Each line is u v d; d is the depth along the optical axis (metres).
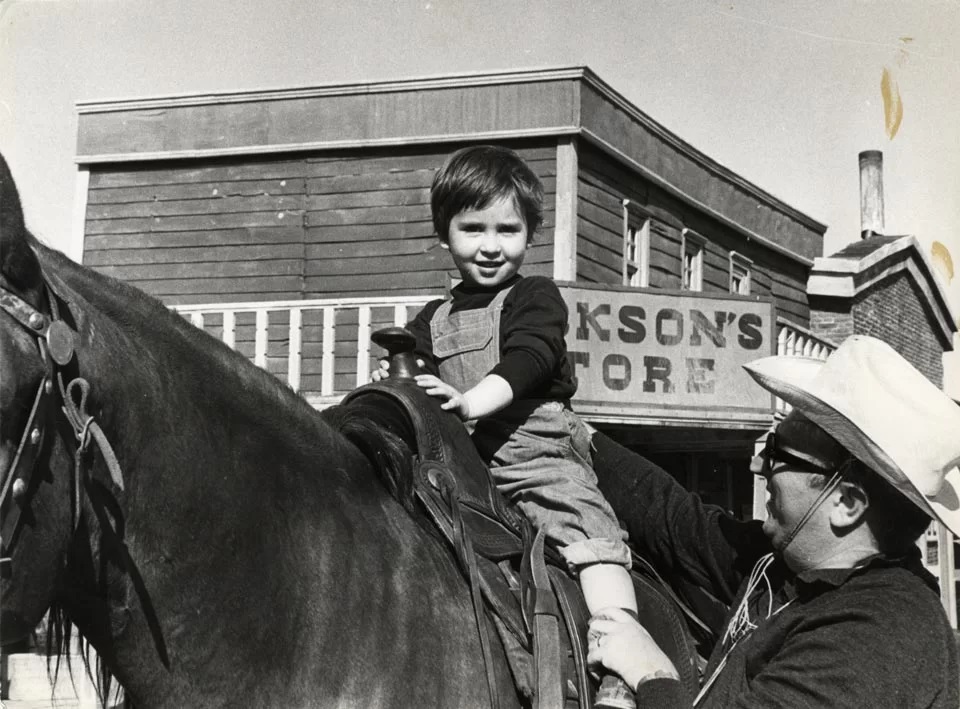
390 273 10.77
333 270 10.93
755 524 2.21
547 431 2.24
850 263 13.98
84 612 1.50
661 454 10.31
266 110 10.99
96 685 1.66
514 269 2.38
